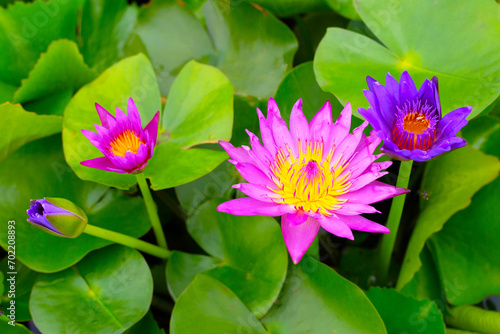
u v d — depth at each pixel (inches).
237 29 42.7
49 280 38.8
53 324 38.0
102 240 39.0
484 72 39.0
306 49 45.1
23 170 40.0
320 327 37.6
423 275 40.1
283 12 42.8
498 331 38.6
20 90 40.9
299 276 38.4
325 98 40.9
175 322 37.5
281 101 40.7
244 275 38.8
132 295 38.6
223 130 40.0
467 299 39.3
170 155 39.9
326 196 37.1
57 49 40.5
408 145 36.2
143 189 38.7
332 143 37.7
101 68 43.6
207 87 40.6
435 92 35.9
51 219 36.9
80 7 41.8
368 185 36.8
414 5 40.0
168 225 42.9
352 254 41.8
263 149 37.3
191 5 43.0
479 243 39.7
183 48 43.1
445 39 39.7
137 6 43.8
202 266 39.4
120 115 37.8
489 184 39.8
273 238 38.8
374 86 36.2
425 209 40.4
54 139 41.0
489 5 39.3
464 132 40.9
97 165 37.3
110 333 37.8
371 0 40.3
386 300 38.7
